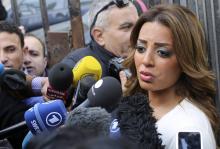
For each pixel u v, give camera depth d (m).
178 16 1.66
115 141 0.67
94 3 2.39
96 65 1.91
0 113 2.09
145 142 1.43
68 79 1.78
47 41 3.64
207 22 2.97
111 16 2.29
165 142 1.57
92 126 1.19
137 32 1.78
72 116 1.23
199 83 1.72
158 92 1.72
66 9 4.43
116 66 2.21
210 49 2.96
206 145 1.54
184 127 1.57
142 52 1.71
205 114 1.67
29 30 4.61
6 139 1.84
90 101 1.54
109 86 1.55
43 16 3.90
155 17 1.68
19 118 2.08
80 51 2.36
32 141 0.78
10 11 4.49
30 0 4.59
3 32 2.55
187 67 1.68
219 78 2.92
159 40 1.65
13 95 2.09
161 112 1.69
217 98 2.90
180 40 1.64
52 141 0.71
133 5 2.37
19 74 2.08
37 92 2.08
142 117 1.48
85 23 4.38
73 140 0.68
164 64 1.66
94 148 0.65
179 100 1.71
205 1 2.97
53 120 1.65
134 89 1.84
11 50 2.56
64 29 4.46
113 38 2.29
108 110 1.56
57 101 1.67
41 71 3.25
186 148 1.50
